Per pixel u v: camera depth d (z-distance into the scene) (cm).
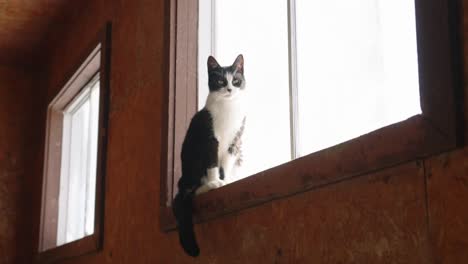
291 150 175
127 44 269
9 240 417
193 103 217
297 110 177
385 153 116
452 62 105
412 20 142
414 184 112
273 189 148
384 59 149
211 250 178
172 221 196
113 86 282
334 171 129
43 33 398
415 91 139
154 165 222
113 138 272
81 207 364
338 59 165
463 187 102
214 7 230
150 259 217
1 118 433
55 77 400
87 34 336
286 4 193
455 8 107
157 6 239
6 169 427
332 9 170
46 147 394
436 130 106
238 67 193
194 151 184
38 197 405
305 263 139
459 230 102
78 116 394
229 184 166
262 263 154
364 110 154
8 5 357
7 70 443
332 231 131
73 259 309
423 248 109
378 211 120
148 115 234
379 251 118
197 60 221
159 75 228
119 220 251
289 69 181
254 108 201
